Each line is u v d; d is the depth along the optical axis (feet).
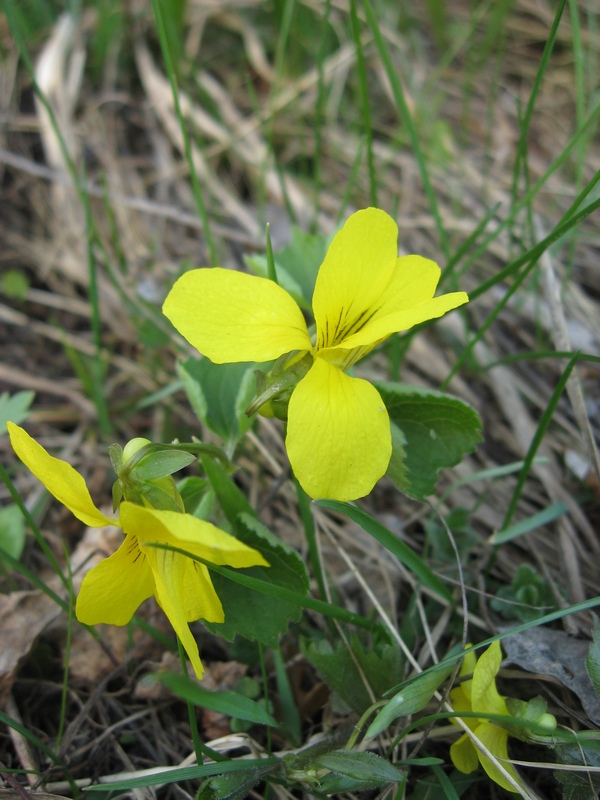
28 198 0.55
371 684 0.29
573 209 0.31
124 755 0.30
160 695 0.31
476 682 0.25
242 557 0.21
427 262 0.26
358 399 0.23
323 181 0.58
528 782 0.28
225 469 0.30
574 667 0.29
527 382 0.45
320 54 0.43
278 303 0.24
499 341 0.47
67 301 0.50
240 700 0.23
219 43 0.65
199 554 0.22
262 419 0.41
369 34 0.63
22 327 0.49
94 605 0.23
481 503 0.39
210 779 0.25
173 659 0.32
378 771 0.23
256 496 0.39
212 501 0.30
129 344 0.49
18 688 0.31
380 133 0.61
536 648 0.30
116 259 0.52
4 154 0.55
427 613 0.34
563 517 0.37
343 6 0.65
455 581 0.32
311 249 0.36
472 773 0.29
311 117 0.61
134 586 0.24
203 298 0.24
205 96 0.61
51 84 0.58
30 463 0.22
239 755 0.30
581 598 0.34
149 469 0.24
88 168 0.57
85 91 0.61
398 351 0.38
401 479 0.31
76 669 0.32
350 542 0.37
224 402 0.33
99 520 0.22
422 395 0.31
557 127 0.61
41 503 0.39
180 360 0.33
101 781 0.29
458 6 0.69
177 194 0.56
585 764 0.25
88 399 0.46
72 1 0.62
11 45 0.61
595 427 0.42
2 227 0.53
